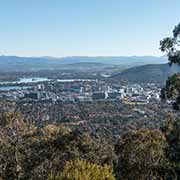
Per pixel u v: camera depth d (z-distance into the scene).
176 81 23.38
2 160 33.00
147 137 36.41
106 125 105.44
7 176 32.69
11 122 58.84
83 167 22.27
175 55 23.73
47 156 34.34
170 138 25.03
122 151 36.34
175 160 25.70
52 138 36.16
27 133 46.88
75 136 36.31
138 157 33.66
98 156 36.28
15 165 33.00
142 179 33.03
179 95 23.62
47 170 32.97
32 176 32.78
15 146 34.50
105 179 22.17
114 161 35.72
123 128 98.31
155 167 30.81
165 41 23.67
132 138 37.03
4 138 42.31
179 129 24.66
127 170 33.78
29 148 34.94
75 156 34.62
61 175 22.08
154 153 32.78
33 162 33.62
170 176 26.22
